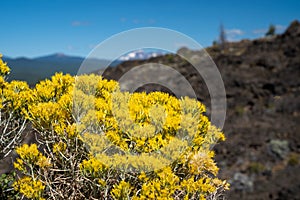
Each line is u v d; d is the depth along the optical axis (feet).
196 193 8.54
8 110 9.30
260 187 38.83
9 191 9.79
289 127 52.21
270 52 83.76
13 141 9.05
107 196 8.42
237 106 62.59
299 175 39.78
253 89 66.85
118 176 8.46
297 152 45.83
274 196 37.29
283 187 38.24
